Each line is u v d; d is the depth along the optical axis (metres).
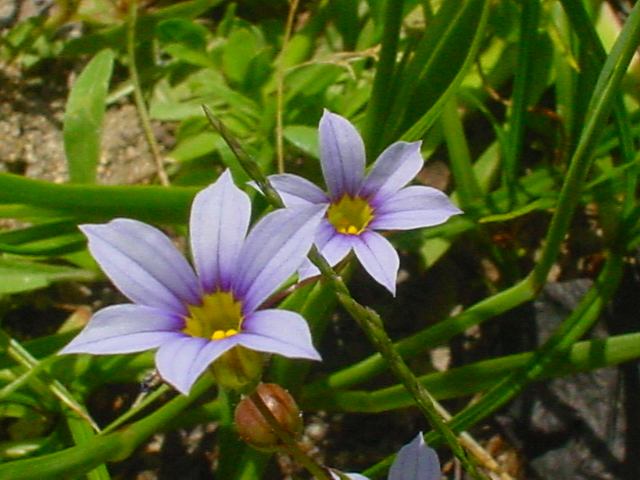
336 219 0.05
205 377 0.05
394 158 0.05
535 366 0.05
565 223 0.05
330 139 0.05
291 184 0.05
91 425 0.05
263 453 0.05
